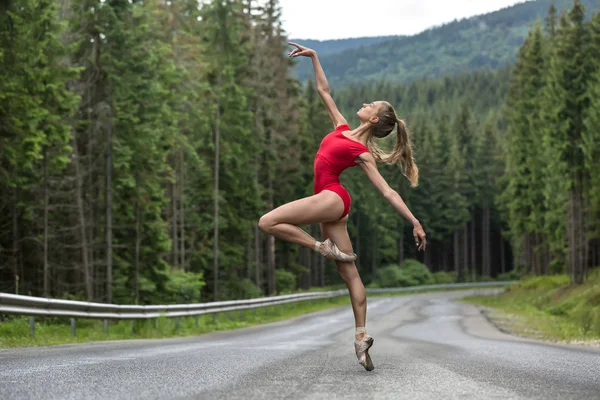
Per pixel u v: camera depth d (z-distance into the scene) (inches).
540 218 2773.1
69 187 1407.5
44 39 954.7
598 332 842.8
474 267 5108.3
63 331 670.5
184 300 1520.7
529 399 174.2
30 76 942.4
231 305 1171.9
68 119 1273.4
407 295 3383.4
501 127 7706.7
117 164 1291.8
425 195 4921.3
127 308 754.8
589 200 2348.7
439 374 241.8
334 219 243.8
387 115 251.4
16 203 1264.8
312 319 1389.0
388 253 4301.2
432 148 4953.3
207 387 197.2
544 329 1008.9
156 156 1411.2
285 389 191.2
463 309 1908.2
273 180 2519.7
